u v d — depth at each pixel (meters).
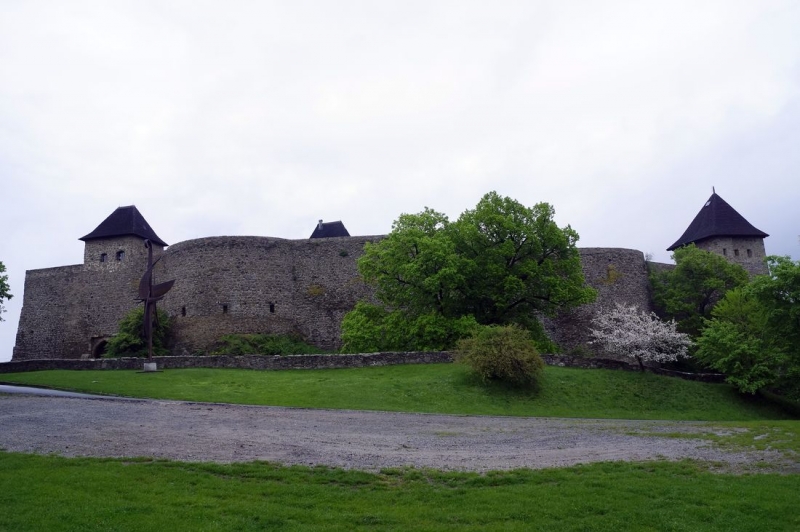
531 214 38.56
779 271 32.66
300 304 48.12
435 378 28.86
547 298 37.19
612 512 11.18
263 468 13.23
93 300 52.91
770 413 32.16
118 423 17.91
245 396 25.22
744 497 11.86
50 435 15.91
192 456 14.13
